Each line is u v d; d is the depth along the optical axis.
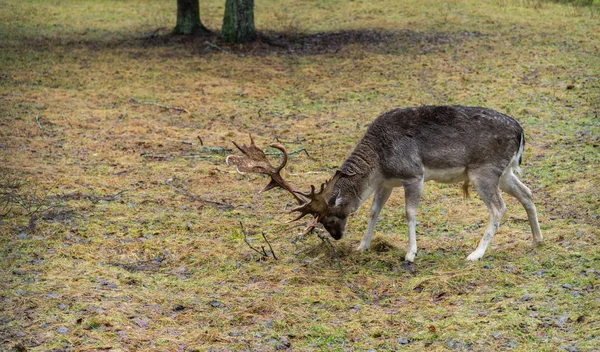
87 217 12.22
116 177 14.24
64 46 26.34
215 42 26.80
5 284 9.52
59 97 19.86
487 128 10.45
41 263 10.31
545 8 31.06
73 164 14.91
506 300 9.09
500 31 27.05
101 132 17.11
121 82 21.59
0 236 11.21
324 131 17.44
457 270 10.10
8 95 19.84
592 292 9.16
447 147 10.41
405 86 20.94
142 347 8.08
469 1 33.12
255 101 20.05
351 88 21.00
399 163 10.40
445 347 8.08
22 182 13.62
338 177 10.30
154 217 12.31
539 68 21.78
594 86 19.75
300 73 22.72
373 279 9.95
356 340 8.34
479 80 20.98
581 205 12.66
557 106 18.47
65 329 8.34
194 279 10.06
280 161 15.38
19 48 25.72
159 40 27.41
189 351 8.04
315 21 31.12
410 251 10.53
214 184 14.06
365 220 12.42
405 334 8.45
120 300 9.20
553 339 8.06
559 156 15.17
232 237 11.58
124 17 32.78
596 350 7.71
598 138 15.95
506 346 7.99
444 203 13.21
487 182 10.47
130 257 10.78
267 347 8.15
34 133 16.78
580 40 24.88
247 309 9.02
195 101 19.86
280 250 11.09
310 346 8.20
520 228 11.85
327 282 9.88
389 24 29.62
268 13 33.06
